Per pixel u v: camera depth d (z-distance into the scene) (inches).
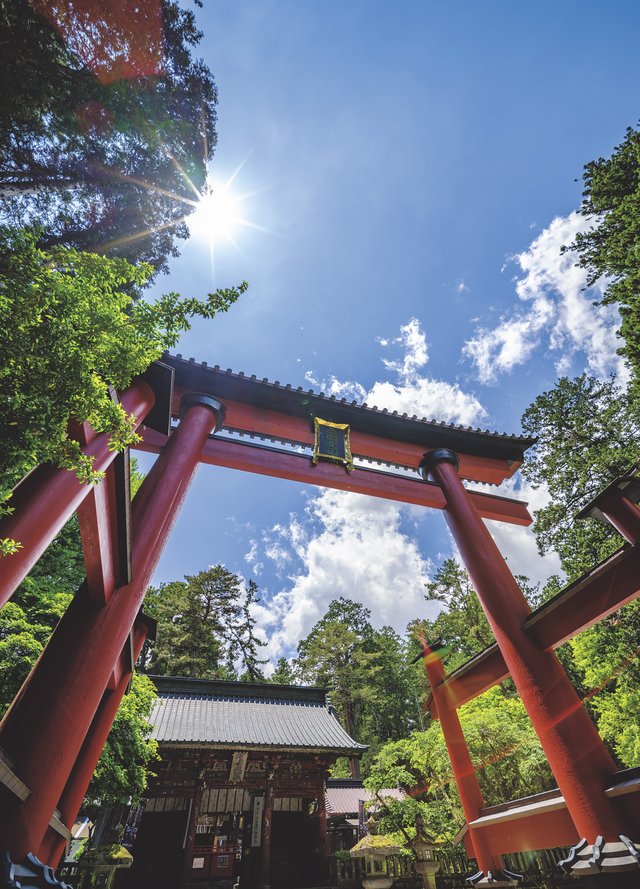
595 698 659.4
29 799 143.1
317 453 450.0
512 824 293.9
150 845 577.9
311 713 813.9
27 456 107.0
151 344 136.7
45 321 112.5
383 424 515.8
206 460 393.7
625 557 249.8
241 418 448.8
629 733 580.1
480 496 502.0
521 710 617.3
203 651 1326.3
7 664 273.3
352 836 743.7
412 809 402.6
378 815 431.2
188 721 677.3
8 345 106.6
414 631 1480.1
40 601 401.1
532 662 289.9
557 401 842.2
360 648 1647.4
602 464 711.1
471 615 1181.7
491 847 313.3
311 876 591.2
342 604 2009.1
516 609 323.6
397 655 1691.7
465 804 339.9
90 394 118.6
